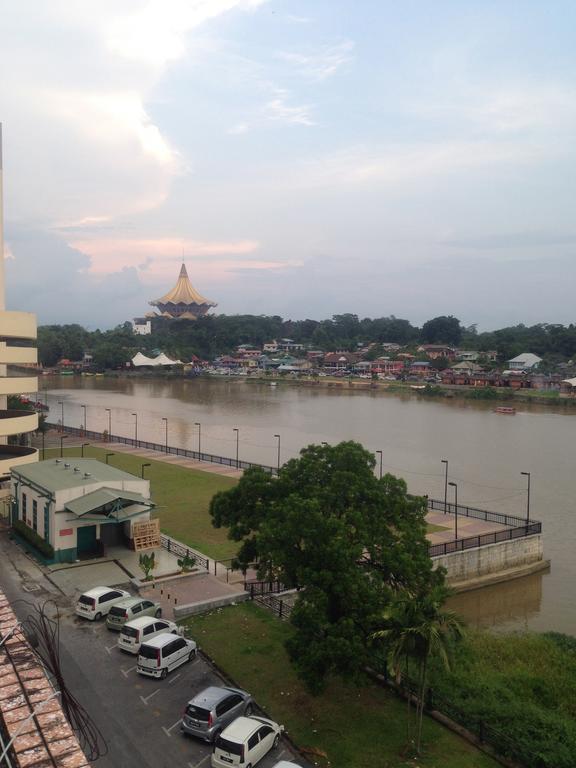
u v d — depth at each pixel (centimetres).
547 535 6334
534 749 2431
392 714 2708
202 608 3741
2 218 6406
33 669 1805
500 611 4697
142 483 4988
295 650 2667
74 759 1385
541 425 14112
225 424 13650
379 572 3056
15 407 9900
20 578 4244
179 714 2647
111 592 3669
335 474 3278
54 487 4634
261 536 2997
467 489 8106
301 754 2414
